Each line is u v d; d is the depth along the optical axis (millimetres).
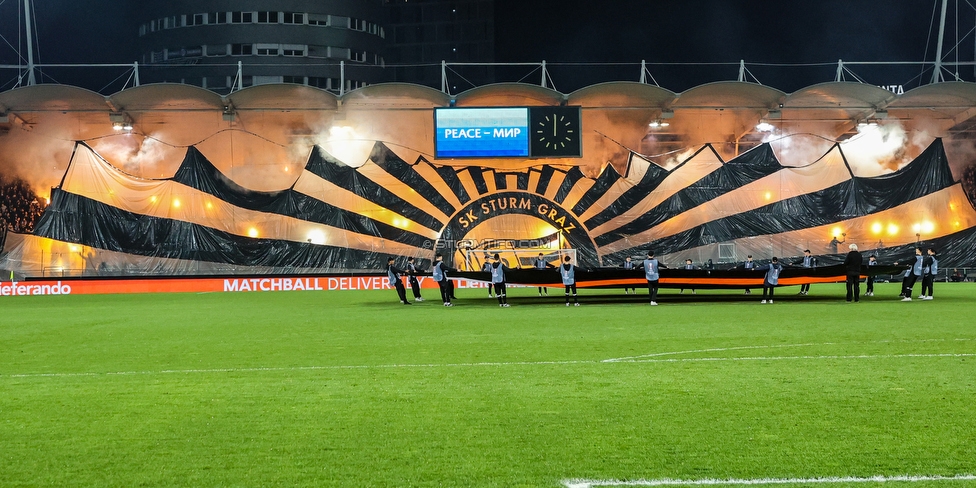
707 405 8789
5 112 44688
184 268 45688
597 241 47688
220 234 46281
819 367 11328
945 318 19547
